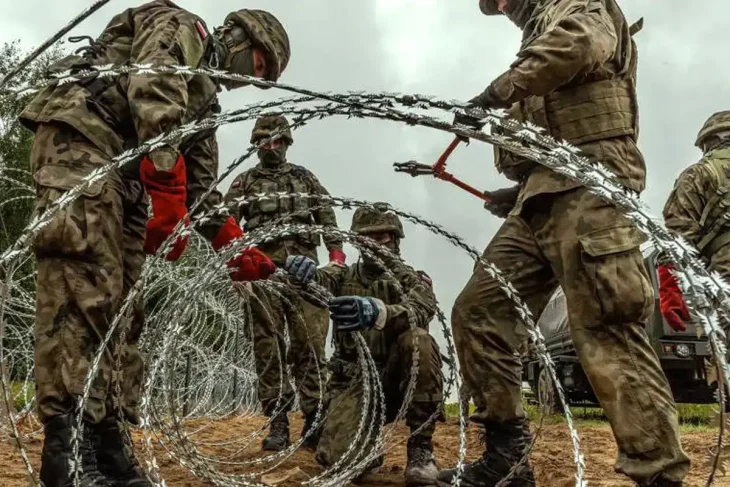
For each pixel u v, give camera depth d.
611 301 2.40
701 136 5.12
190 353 5.38
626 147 2.59
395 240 3.87
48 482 2.19
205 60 2.74
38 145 2.42
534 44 2.38
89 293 2.31
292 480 3.50
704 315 1.29
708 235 4.86
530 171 2.74
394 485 3.69
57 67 2.50
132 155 1.82
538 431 2.41
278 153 5.22
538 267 2.80
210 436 5.80
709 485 1.58
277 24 3.03
